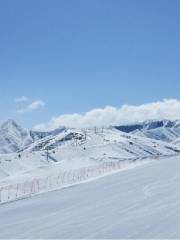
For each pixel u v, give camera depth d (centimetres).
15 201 4275
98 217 2561
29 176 7275
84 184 5303
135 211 2656
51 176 6925
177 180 4488
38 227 2412
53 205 3509
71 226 2328
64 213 2922
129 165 8350
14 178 7162
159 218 2283
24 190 5253
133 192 3794
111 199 3447
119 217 2477
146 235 1881
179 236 1781
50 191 4916
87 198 3741
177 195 3256
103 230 2109
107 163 9244
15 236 2197
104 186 4738
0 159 18375
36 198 4319
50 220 2642
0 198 4719
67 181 6097
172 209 2575
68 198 3938
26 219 2809
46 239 2038
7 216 3100
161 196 3291
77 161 10319
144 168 6938
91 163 9850
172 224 2062
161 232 1905
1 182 6812
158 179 4803
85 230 2161
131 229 2058
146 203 2978
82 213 2822
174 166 6775
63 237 2041
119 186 4512
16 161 18575
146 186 4188
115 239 1881
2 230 2439
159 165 7394
